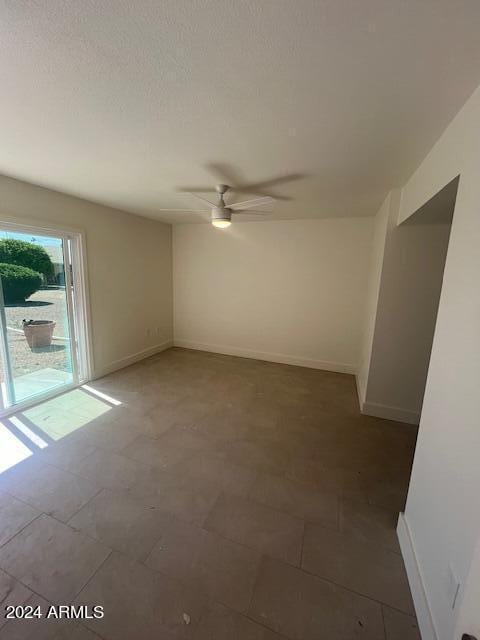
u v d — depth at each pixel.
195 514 1.74
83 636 1.16
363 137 1.65
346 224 4.00
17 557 1.45
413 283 2.73
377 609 1.28
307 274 4.31
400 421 2.94
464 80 1.11
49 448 2.32
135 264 4.23
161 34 0.95
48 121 1.56
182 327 5.31
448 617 1.02
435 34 0.91
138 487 1.94
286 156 1.97
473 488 0.96
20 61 1.09
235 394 3.44
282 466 2.20
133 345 4.38
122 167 2.25
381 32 0.91
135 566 1.43
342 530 1.67
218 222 2.79
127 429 2.63
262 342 4.75
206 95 1.30
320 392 3.57
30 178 2.55
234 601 1.29
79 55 1.06
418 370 2.84
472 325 1.05
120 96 1.32
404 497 1.94
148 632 1.17
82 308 3.44
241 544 1.56
